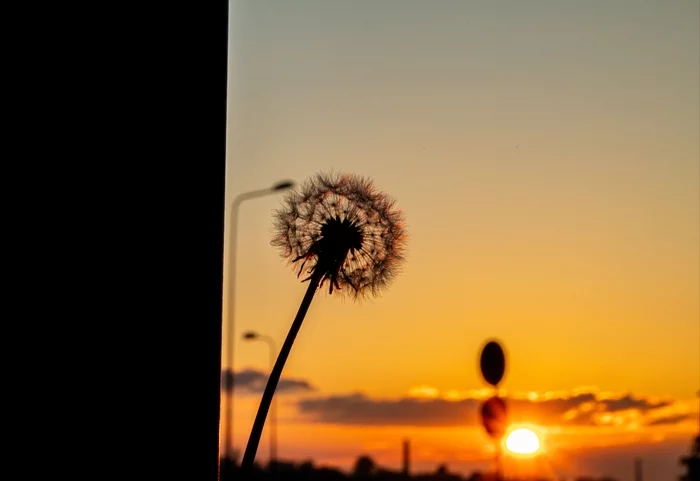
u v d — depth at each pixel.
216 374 4.07
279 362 3.87
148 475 3.88
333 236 4.42
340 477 64.38
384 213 4.52
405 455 62.88
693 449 37.31
